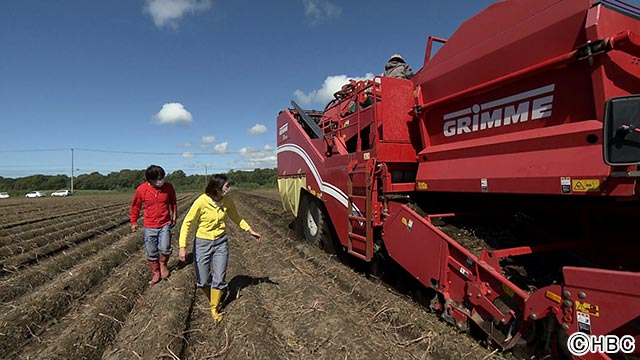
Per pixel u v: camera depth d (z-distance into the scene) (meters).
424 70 4.42
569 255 3.67
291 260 6.91
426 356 3.34
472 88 3.71
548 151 3.02
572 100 2.88
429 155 4.39
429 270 3.88
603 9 2.64
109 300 4.94
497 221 4.46
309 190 7.19
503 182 3.34
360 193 5.17
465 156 3.88
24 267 7.61
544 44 3.03
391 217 4.46
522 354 2.98
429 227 3.86
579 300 2.47
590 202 3.48
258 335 3.75
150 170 5.76
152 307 4.86
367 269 6.05
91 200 38.56
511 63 3.33
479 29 3.63
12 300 5.59
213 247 4.55
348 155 5.56
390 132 4.71
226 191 4.47
